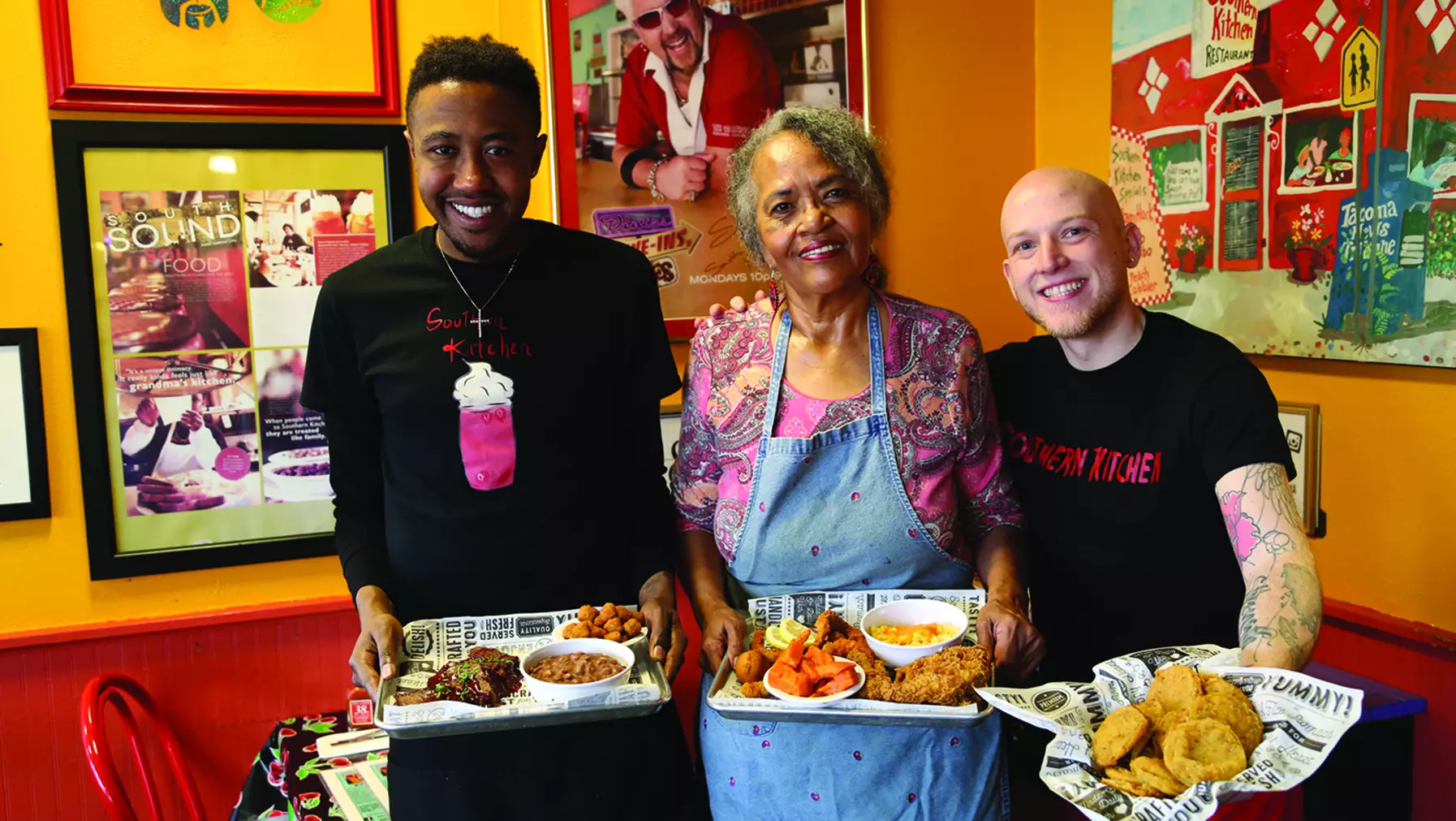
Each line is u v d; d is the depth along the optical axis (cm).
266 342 223
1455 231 172
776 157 143
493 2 232
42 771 215
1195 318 231
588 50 236
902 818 143
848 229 142
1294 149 202
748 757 147
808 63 252
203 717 224
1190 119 227
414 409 151
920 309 155
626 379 166
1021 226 153
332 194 225
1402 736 184
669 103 243
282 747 213
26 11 203
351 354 157
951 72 269
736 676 144
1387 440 190
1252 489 137
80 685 216
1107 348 157
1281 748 105
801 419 153
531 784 150
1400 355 183
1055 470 161
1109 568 154
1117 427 155
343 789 190
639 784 157
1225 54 216
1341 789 183
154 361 216
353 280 156
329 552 231
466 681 137
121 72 209
